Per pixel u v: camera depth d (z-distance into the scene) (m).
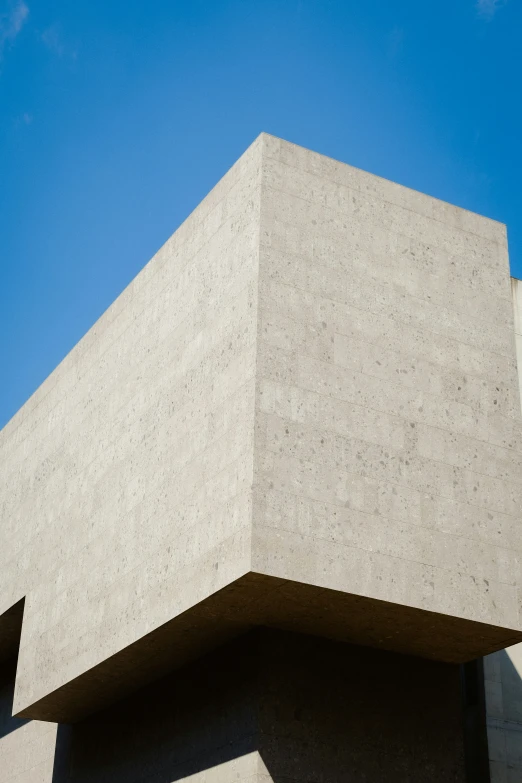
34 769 17.58
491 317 12.91
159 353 13.51
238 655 12.22
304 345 11.39
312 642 12.23
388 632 11.88
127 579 12.62
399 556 11.00
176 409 12.59
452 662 13.03
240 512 10.56
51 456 16.41
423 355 12.15
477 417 12.20
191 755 12.55
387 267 12.39
